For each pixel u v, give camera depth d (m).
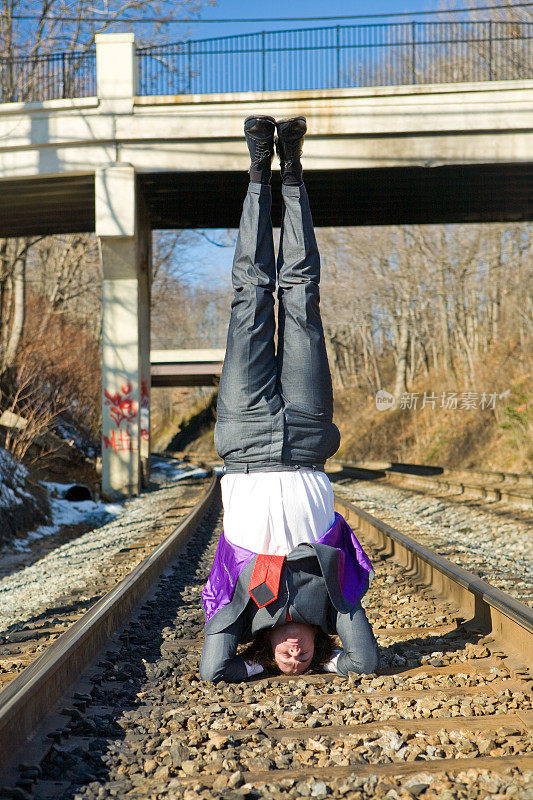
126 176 22.09
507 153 21.30
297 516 3.87
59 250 35.44
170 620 5.88
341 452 53.56
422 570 7.55
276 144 3.92
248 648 4.20
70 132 22.14
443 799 2.48
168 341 78.06
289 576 3.82
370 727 3.27
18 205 25.80
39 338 28.27
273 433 3.92
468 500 19.38
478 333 50.84
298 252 3.92
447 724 3.28
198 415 93.56
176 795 2.59
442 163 21.39
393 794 2.54
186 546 10.80
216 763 2.86
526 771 2.67
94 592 7.50
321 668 4.23
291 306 3.93
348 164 21.61
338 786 2.63
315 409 3.97
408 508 18.56
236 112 21.77
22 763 2.78
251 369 3.92
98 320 43.31
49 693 3.40
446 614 5.82
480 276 50.12
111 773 2.82
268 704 3.57
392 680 3.94
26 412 23.06
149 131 21.98
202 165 22.02
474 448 36.22
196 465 47.75
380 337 67.25
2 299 26.88
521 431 31.28
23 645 5.28
